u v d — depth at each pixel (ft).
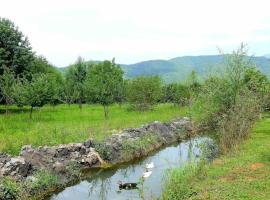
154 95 185.78
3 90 155.12
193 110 105.29
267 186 51.93
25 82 153.69
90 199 58.59
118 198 57.98
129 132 100.99
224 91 90.74
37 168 64.75
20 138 83.87
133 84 187.83
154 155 90.84
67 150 76.74
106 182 68.23
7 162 61.98
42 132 92.73
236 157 72.02
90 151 80.64
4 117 145.28
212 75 94.32
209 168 63.77
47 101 147.54
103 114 165.48
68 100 217.36
